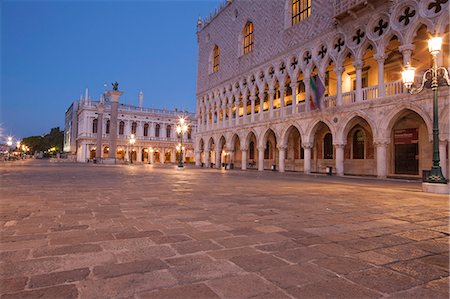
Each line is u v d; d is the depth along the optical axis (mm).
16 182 14516
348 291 2975
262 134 33625
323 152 30359
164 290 2914
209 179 18828
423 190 12664
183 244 4465
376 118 21203
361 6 21797
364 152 26219
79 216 6461
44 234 4938
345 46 23812
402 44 19656
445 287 3113
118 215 6617
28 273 3281
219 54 44062
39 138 139375
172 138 81500
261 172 30391
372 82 26297
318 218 6664
